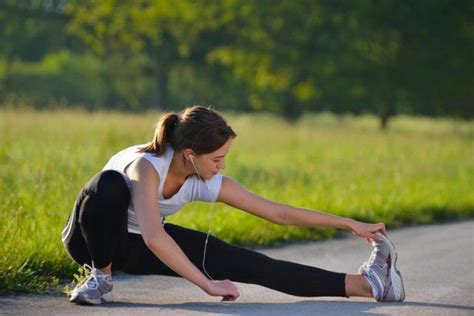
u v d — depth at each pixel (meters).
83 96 75.00
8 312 6.30
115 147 19.72
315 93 56.06
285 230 11.02
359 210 13.45
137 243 6.50
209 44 63.50
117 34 58.06
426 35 53.12
